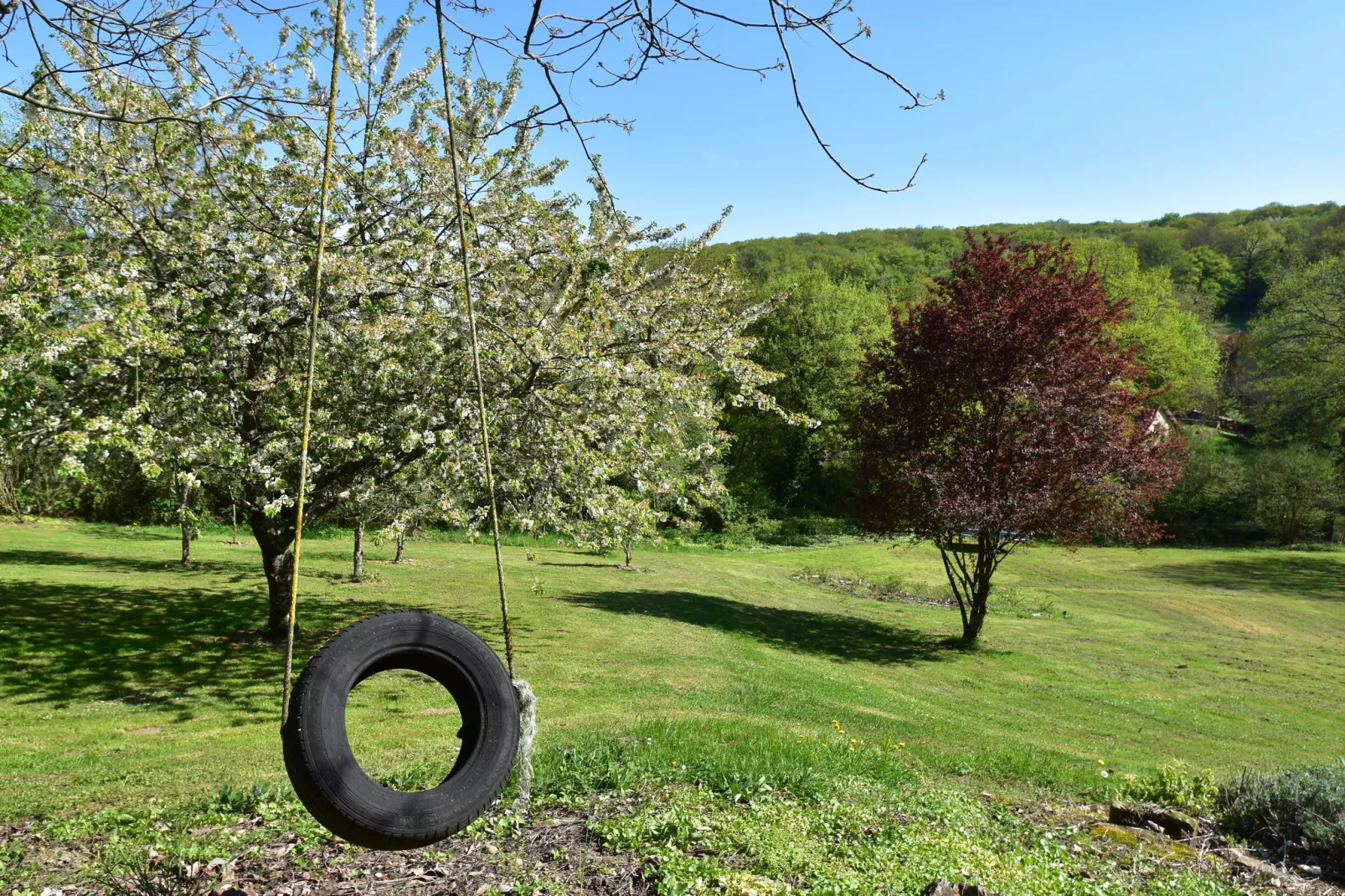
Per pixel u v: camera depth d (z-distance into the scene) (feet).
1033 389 60.95
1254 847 21.03
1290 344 151.74
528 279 40.01
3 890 13.61
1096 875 16.72
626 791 19.01
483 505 40.52
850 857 15.74
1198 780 25.81
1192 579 115.96
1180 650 69.97
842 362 157.07
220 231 36.58
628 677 42.50
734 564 116.88
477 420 38.60
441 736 29.01
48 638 42.55
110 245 35.86
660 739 25.70
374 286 37.37
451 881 14.11
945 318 65.10
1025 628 77.51
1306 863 19.93
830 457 157.07
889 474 68.08
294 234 37.60
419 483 42.34
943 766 28.53
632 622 60.64
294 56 34.14
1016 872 15.70
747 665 48.67
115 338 31.60
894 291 234.79
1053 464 62.39
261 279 36.78
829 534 152.46
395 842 10.71
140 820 17.34
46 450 35.37
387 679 38.96
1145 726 43.88
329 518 47.39
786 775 21.13
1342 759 25.21
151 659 40.19
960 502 61.41
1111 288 197.16
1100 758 34.63
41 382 35.96
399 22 35.27
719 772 20.88
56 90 28.09
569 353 38.24
